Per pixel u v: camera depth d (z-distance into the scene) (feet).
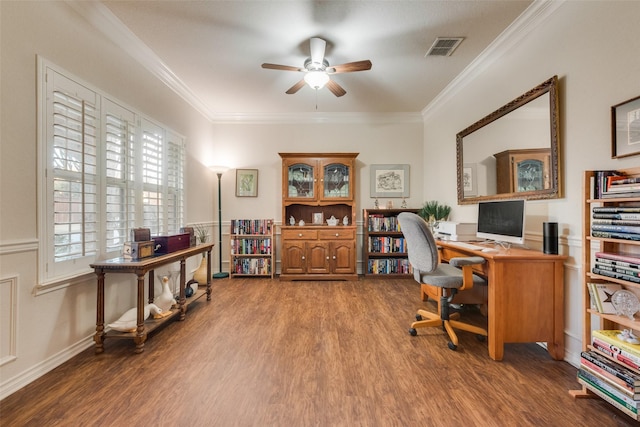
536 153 6.95
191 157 12.20
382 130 14.60
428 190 14.10
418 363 6.03
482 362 6.09
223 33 7.88
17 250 5.08
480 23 7.41
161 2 6.67
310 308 9.42
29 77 5.32
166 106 10.23
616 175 4.77
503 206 7.53
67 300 6.10
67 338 6.10
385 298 10.51
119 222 7.53
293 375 5.55
